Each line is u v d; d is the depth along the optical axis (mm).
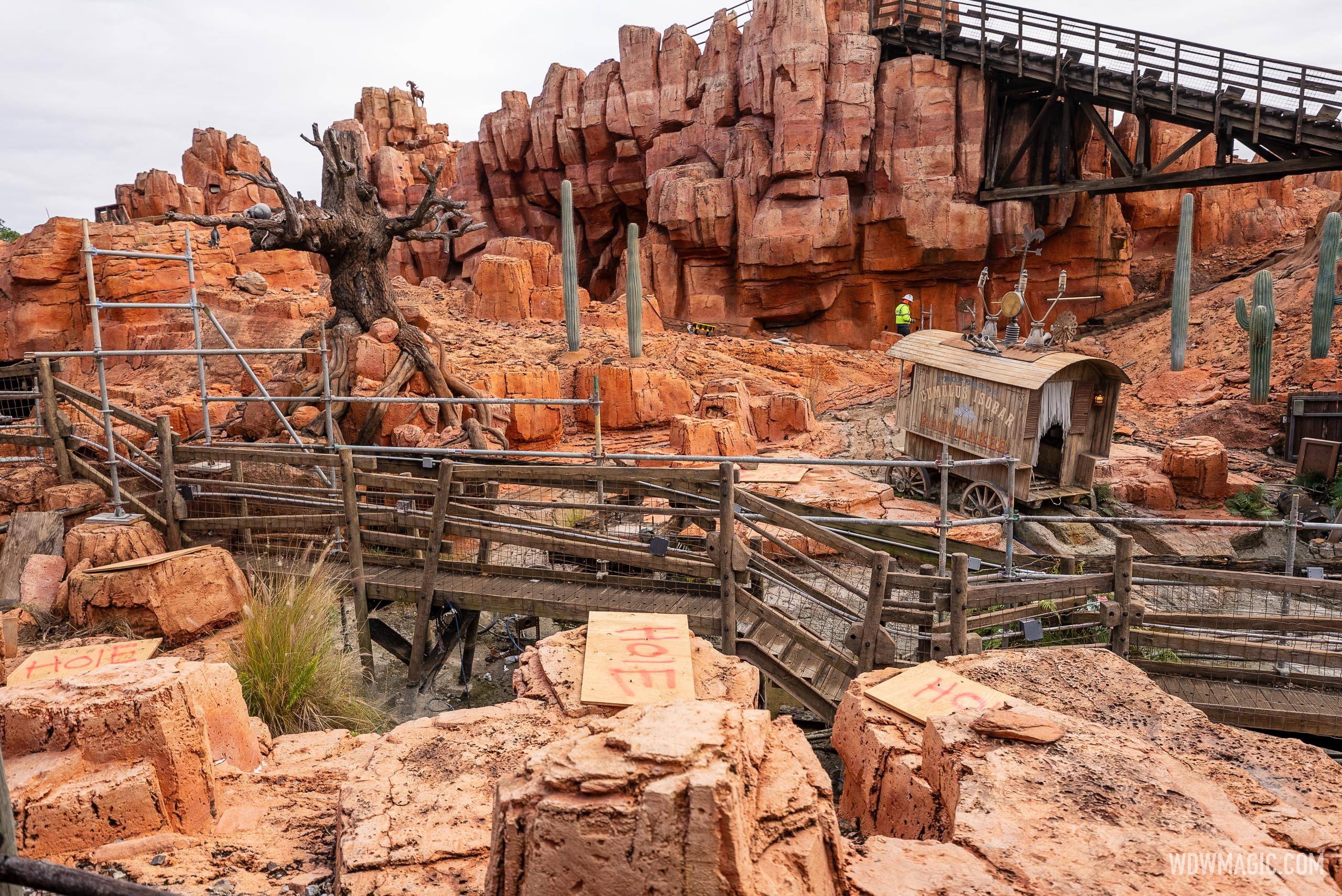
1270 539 14352
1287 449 19094
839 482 15820
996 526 14164
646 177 36375
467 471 7867
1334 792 3650
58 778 3654
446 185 46719
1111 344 29250
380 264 16906
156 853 3578
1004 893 2832
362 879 3105
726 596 7129
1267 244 34438
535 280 30703
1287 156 25578
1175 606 10969
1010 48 29219
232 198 45625
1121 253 32375
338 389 15953
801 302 32906
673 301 34594
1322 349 20594
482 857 3244
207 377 20141
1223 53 25469
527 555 10734
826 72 30797
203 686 4504
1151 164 34875
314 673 6562
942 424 16516
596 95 37562
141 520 8875
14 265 26719
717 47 34156
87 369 25359
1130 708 4543
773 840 2764
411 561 8828
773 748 3236
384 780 3777
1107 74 27703
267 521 8797
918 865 3016
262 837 3850
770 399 21406
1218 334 25906
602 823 2400
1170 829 3133
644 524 11359
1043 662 5121
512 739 4055
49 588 8086
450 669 9133
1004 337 17484
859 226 31922
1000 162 31688
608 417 21750
